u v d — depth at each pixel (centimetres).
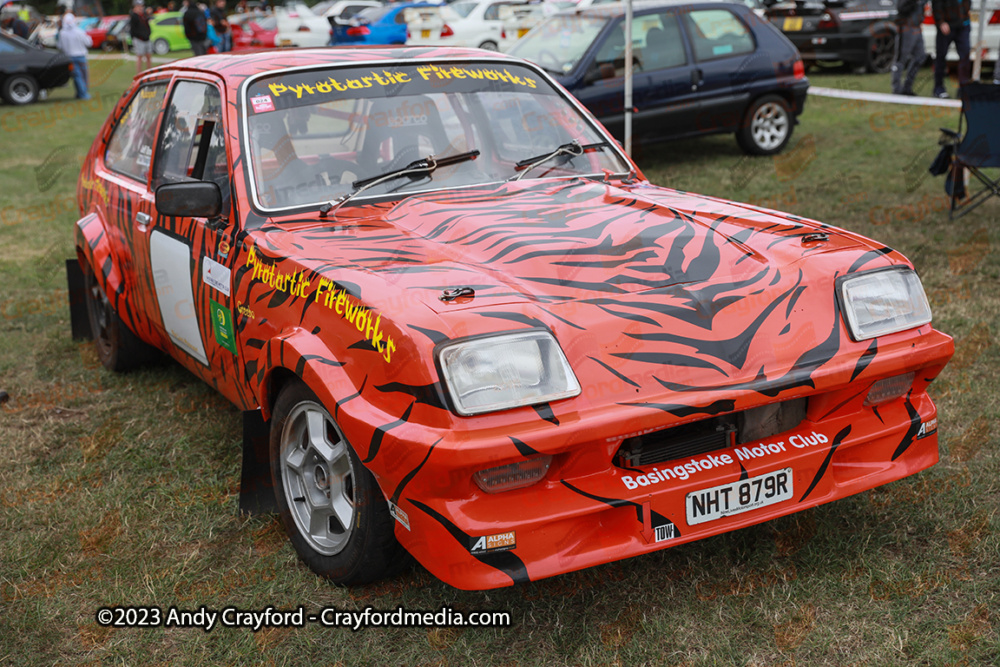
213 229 308
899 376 255
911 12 1112
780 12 1474
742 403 222
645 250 254
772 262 254
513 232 264
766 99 925
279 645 242
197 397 420
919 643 225
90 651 243
